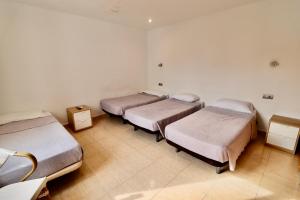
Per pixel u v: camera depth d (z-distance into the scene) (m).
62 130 2.34
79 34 3.45
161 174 2.03
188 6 2.93
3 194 1.19
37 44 2.95
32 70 2.96
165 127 2.51
